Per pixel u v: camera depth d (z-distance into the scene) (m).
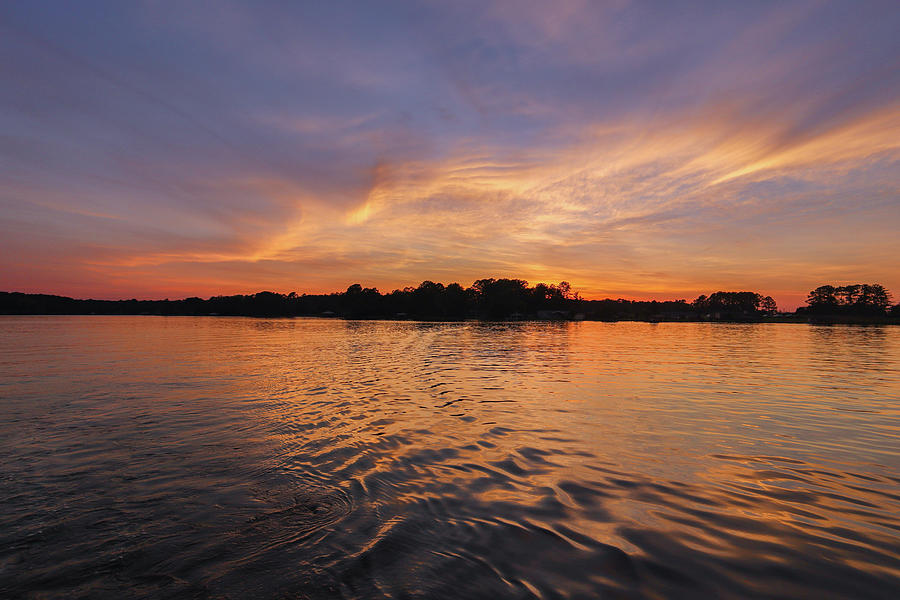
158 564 4.15
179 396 12.82
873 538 4.67
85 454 7.48
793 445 8.16
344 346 34.06
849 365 22.42
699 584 3.84
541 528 4.90
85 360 22.55
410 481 6.32
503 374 17.94
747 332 77.69
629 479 6.43
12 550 4.39
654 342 44.22
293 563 4.16
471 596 3.66
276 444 8.12
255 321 132.62
